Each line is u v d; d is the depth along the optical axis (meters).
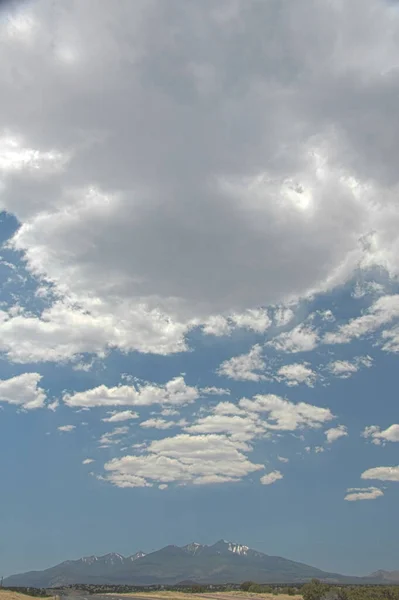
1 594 195.00
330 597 159.50
